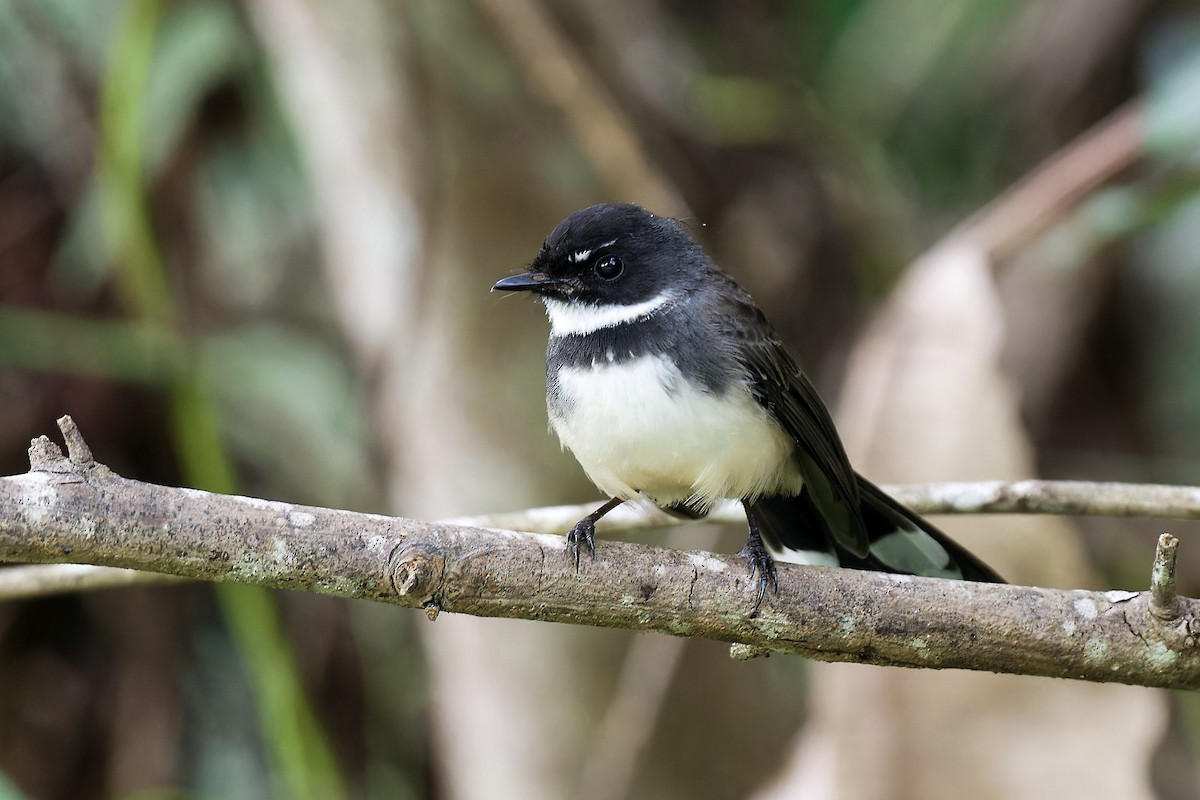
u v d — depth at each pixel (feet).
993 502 27.35
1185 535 40.37
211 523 21.61
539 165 35.24
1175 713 39.19
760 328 28.89
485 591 22.74
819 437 28.50
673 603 23.44
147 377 37.50
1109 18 43.96
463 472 34.55
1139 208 34.47
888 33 46.37
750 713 33.24
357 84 35.91
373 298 36.06
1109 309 42.50
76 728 37.86
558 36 32.50
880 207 42.96
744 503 29.43
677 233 29.78
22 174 39.27
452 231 35.04
